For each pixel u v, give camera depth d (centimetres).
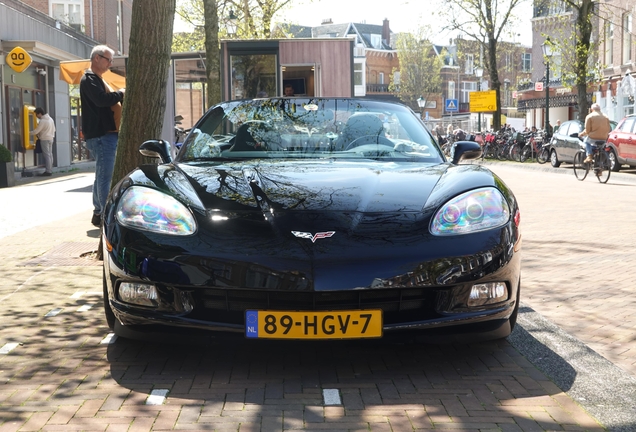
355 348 407
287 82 1700
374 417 309
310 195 385
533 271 654
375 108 525
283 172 421
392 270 346
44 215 1088
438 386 347
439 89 7875
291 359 388
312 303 347
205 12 1407
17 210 1165
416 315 360
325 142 484
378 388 345
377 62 8988
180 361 384
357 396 334
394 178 412
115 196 399
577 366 374
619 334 448
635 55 3553
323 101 532
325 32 9194
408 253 351
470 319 361
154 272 356
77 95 2986
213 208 374
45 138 2283
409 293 356
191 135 502
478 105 3650
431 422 303
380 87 8981
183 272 351
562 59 3078
